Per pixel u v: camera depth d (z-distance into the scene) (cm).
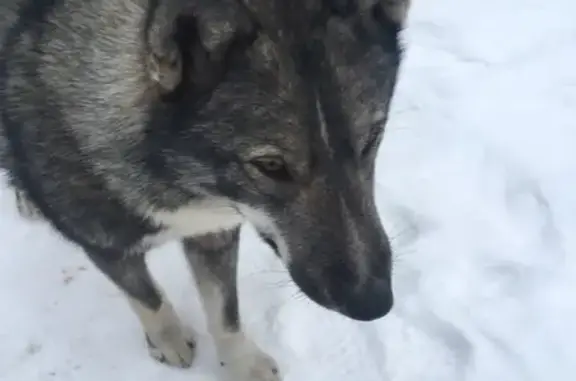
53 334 104
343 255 79
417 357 100
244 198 80
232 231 91
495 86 121
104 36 79
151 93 78
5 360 103
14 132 86
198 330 104
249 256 108
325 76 74
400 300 103
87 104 81
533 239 107
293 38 74
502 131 116
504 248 106
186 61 76
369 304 80
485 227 108
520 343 99
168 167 81
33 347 104
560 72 122
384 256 81
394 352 100
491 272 104
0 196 113
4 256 110
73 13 81
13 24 84
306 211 79
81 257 109
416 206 110
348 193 78
